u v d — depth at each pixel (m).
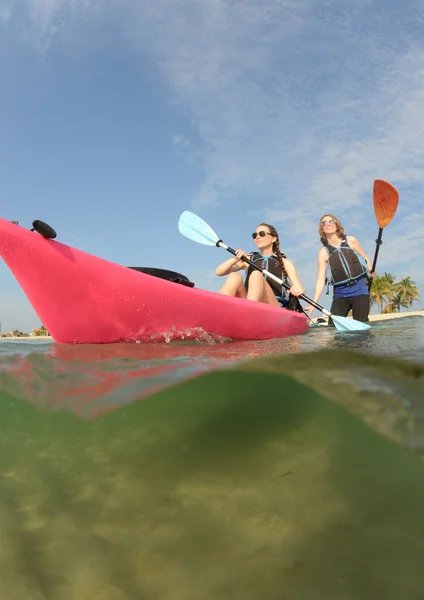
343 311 5.19
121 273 2.39
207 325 2.59
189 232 4.26
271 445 1.06
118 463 1.07
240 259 3.97
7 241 2.25
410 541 0.79
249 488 0.95
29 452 1.16
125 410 1.15
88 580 0.81
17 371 1.49
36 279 2.30
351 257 5.03
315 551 0.79
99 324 2.41
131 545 0.85
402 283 38.25
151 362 1.60
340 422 1.01
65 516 0.94
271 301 3.80
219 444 1.07
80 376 1.41
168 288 2.48
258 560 0.80
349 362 1.31
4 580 0.84
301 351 1.60
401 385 1.14
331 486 0.92
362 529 0.82
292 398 1.12
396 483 0.91
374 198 5.11
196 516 0.90
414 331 2.67
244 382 1.21
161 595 0.77
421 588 0.71
